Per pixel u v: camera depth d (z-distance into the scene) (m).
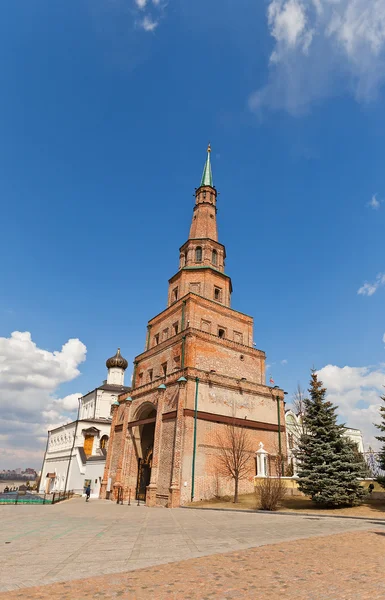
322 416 26.20
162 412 33.22
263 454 32.78
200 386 32.78
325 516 20.64
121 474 36.62
